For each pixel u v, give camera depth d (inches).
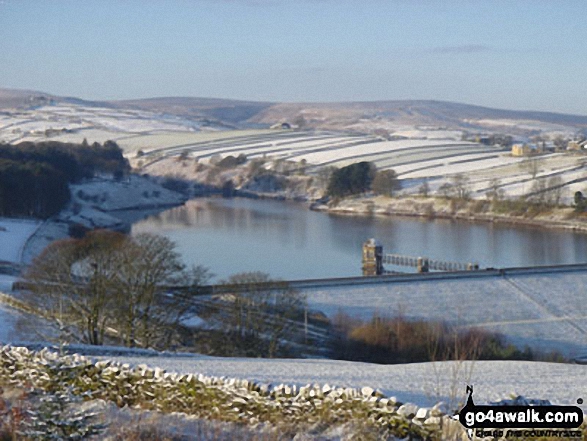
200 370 1967.3
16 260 7106.3
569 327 4940.9
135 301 3427.7
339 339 4077.3
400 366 2154.3
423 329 4116.6
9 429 1124.5
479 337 4141.2
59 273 3732.8
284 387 1350.9
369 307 5054.1
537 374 1998.0
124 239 4965.6
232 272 7111.2
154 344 3540.8
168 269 4151.1
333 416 1282.0
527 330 4849.9
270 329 3880.4
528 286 5684.1
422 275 5708.7
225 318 3865.7
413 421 1208.8
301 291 5216.5
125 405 1409.9
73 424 1083.9
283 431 1261.1
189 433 1258.0
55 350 2180.1
